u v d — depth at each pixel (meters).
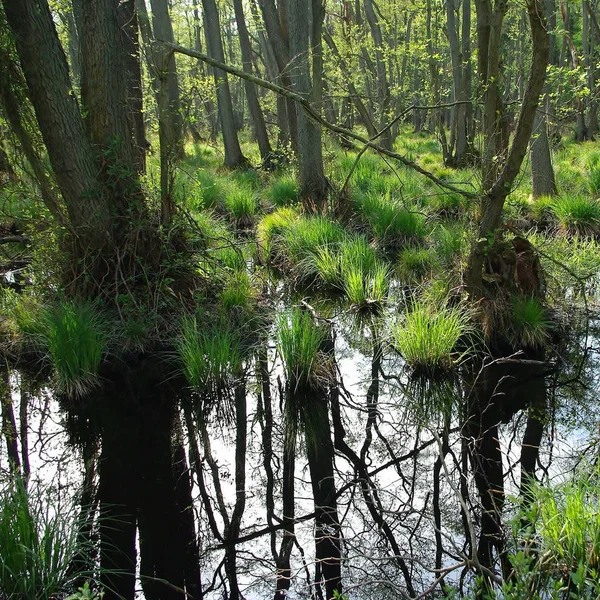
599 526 2.93
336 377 6.23
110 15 6.35
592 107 20.89
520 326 6.34
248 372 6.22
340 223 10.22
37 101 6.08
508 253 6.55
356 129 23.86
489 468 4.51
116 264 6.63
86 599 2.73
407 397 5.76
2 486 4.27
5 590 3.00
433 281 7.37
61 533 3.40
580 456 4.30
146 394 5.76
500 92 6.34
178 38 24.67
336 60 18.25
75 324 5.66
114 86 6.48
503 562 3.43
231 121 17.11
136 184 6.69
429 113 18.08
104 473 4.68
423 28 22.52
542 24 5.04
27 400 5.68
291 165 14.19
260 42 26.22
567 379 5.95
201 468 4.83
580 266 7.47
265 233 9.98
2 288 7.21
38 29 5.87
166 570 3.70
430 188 12.11
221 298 7.10
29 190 6.93
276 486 4.61
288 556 3.83
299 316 6.18
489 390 5.77
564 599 2.89
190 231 7.34
